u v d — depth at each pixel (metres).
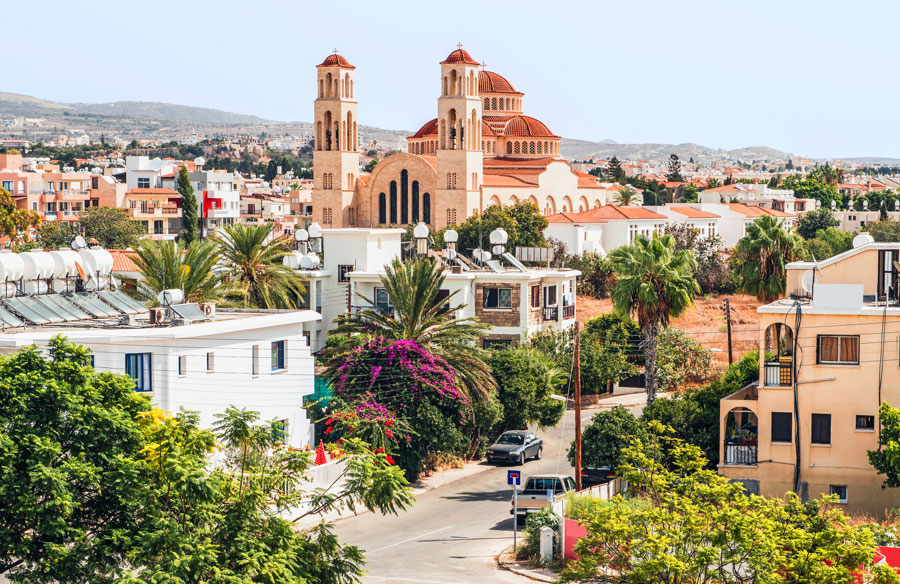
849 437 61.09
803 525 44.62
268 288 90.19
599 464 66.12
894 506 60.47
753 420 68.38
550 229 196.62
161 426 40.94
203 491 37.84
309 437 70.44
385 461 43.53
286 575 37.59
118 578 37.19
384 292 95.88
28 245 151.25
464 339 82.38
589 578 44.84
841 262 66.56
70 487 38.28
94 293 69.06
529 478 64.12
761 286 105.44
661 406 67.94
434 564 54.84
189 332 59.47
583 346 97.81
